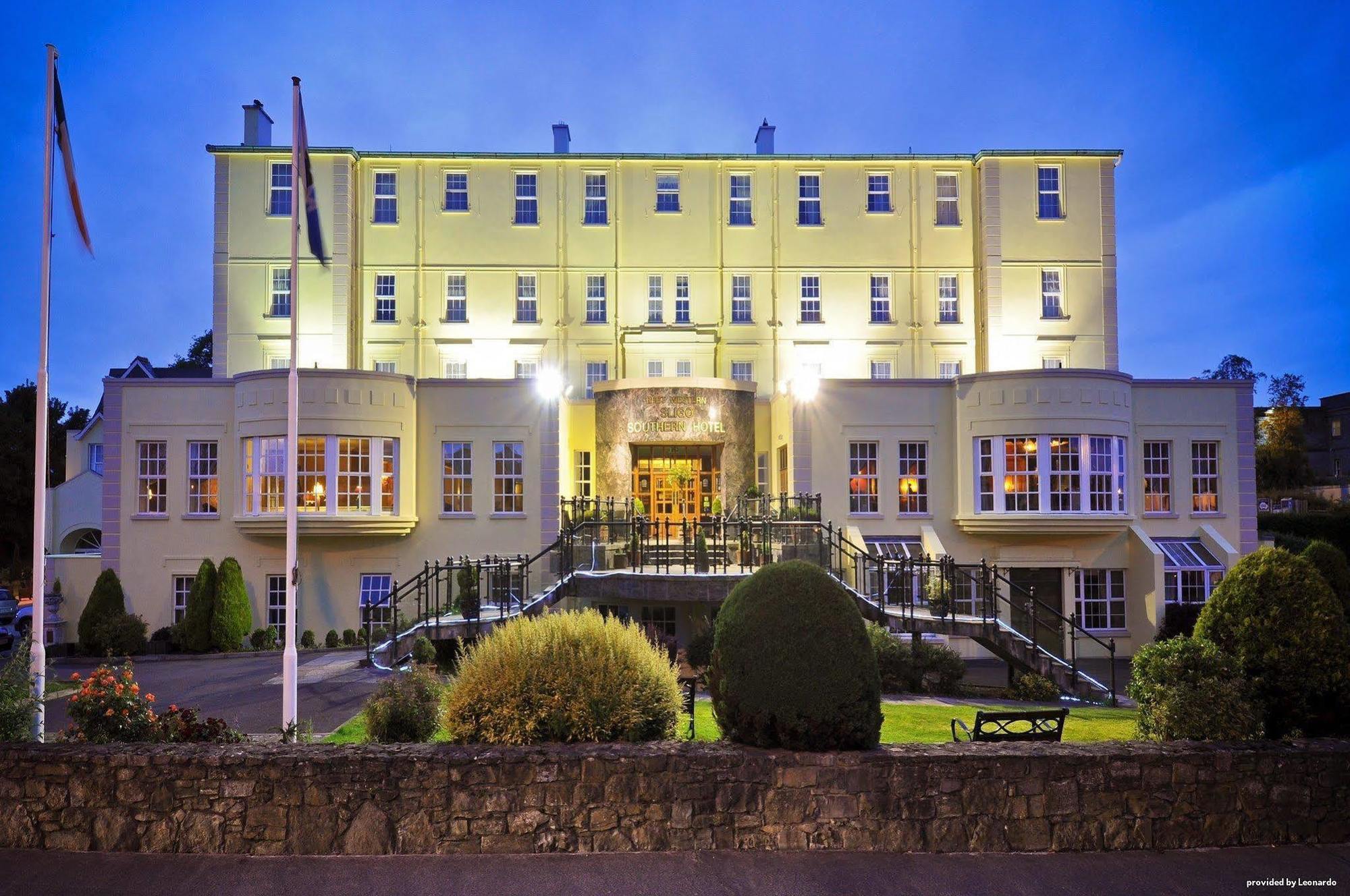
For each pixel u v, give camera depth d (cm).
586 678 905
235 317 3156
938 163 3306
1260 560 1004
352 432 2338
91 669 2091
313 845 800
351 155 3183
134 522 2434
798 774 807
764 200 3278
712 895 729
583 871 766
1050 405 2331
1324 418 6444
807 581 850
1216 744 857
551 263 3238
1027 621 2411
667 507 2702
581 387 3212
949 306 3294
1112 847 812
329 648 2323
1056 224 3262
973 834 807
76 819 816
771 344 3241
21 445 4916
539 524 2462
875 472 2464
